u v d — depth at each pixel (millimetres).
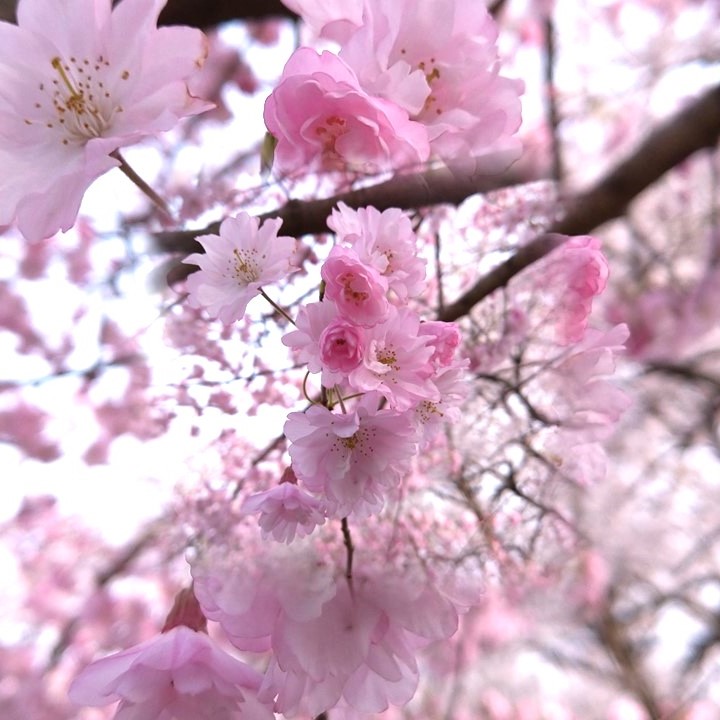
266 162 199
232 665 218
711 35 321
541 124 276
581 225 249
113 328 352
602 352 232
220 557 211
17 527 545
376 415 170
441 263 216
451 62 183
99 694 212
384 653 209
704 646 459
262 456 215
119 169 200
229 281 176
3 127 188
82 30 184
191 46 185
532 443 233
